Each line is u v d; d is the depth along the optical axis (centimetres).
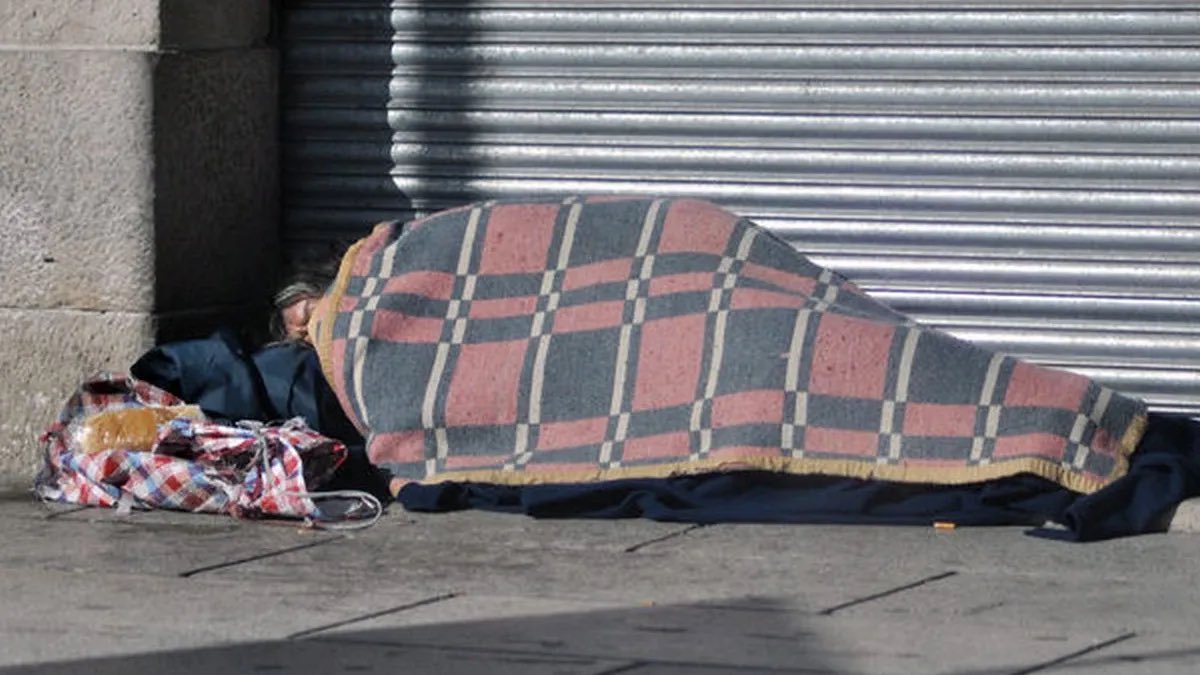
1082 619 646
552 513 802
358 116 924
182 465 816
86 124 871
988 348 874
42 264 882
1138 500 771
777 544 755
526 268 852
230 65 899
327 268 886
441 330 846
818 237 884
